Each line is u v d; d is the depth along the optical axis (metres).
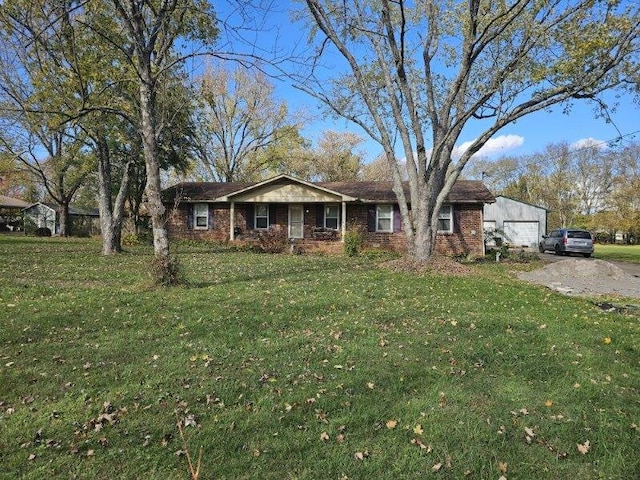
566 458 3.20
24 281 10.30
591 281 13.91
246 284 10.10
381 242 22.69
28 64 13.27
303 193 22.75
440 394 4.16
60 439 3.30
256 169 39.94
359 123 15.01
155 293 8.70
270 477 2.88
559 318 7.20
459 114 14.10
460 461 3.11
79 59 13.45
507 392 4.27
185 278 9.93
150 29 10.49
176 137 21.08
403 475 2.93
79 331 6.01
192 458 3.08
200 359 5.00
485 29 12.05
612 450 3.30
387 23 12.81
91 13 12.38
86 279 10.91
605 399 4.16
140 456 3.09
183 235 25.17
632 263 22.17
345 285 10.19
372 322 6.71
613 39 11.15
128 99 15.18
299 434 3.42
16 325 6.16
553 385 4.46
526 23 11.74
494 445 3.32
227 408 3.84
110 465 2.98
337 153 45.34
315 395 4.10
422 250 13.91
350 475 2.92
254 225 24.53
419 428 3.52
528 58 12.30
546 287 11.75
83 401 3.92
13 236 33.22
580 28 11.52
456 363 5.00
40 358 4.98
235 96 38.16
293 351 5.32
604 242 50.59
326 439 3.36
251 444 3.27
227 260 16.52
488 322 6.70
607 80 12.33
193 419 3.61
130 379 4.43
